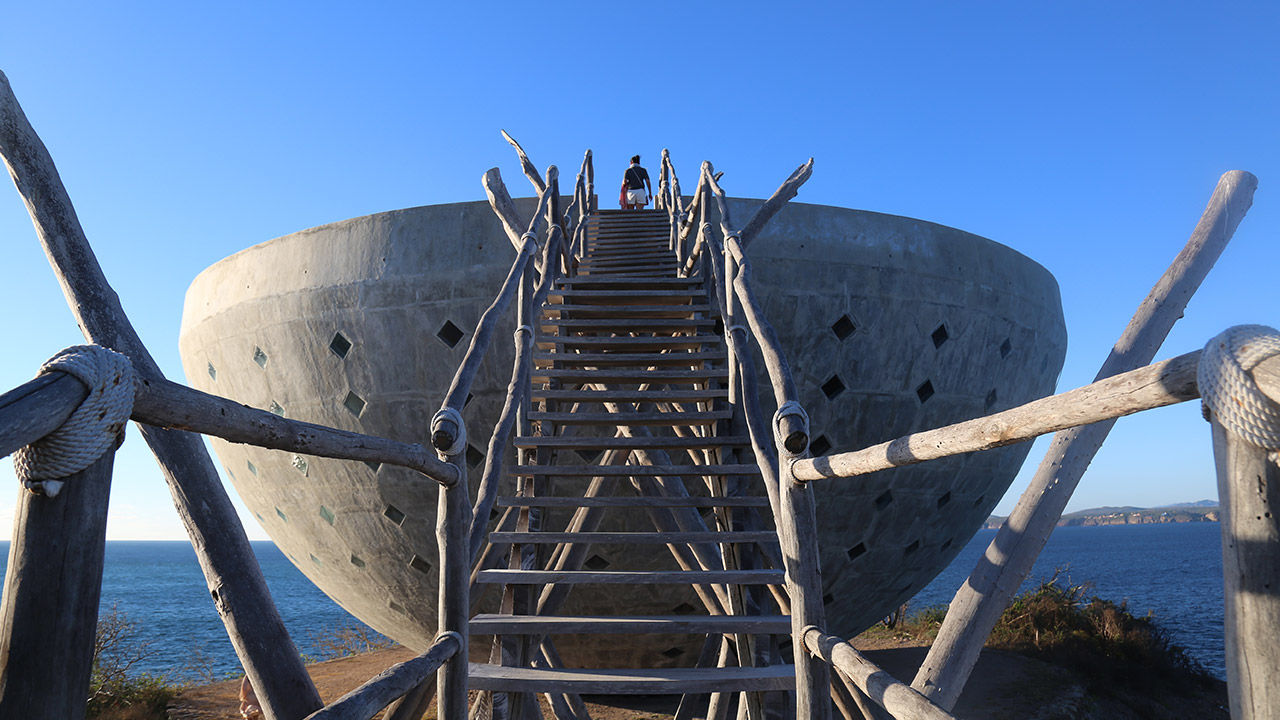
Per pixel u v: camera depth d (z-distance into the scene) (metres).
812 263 9.22
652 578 4.01
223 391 10.87
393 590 10.86
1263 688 0.93
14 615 1.25
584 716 6.64
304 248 9.73
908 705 1.83
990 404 10.49
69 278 2.27
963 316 9.91
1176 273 4.39
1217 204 4.43
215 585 2.51
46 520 1.25
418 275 9.11
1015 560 4.22
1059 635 15.52
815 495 9.67
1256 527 0.95
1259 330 0.92
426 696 3.10
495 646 4.38
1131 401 1.11
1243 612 0.96
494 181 6.34
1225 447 0.99
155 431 2.55
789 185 6.18
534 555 4.57
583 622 3.62
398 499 9.75
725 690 3.26
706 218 7.50
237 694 13.74
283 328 9.75
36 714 1.24
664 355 6.06
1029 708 11.25
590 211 11.30
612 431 8.52
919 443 1.80
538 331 6.86
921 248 9.71
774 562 4.36
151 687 12.91
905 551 10.87
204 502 2.55
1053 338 11.58
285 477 10.57
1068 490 4.25
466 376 3.78
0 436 0.94
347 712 1.88
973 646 4.20
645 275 8.73
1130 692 13.30
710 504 4.60
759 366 9.06
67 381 1.11
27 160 2.26
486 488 4.50
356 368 9.42
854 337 9.34
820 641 2.59
